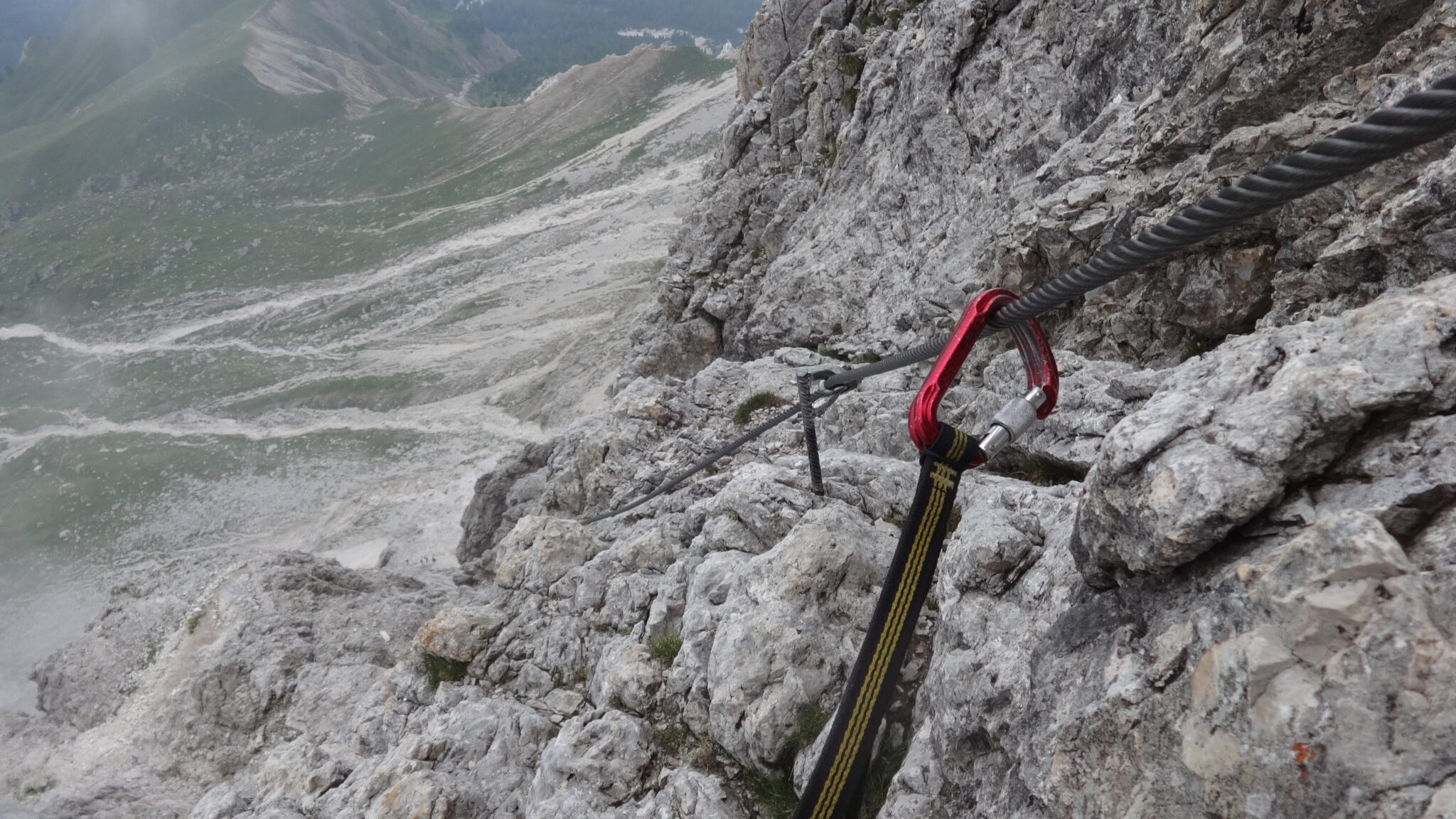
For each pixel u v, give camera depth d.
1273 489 3.04
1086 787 3.40
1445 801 2.22
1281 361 3.37
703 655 8.45
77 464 122.75
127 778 18.47
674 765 7.82
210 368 155.25
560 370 99.06
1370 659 2.44
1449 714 2.30
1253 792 2.65
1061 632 4.17
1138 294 11.24
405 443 101.81
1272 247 9.48
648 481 17.05
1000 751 4.76
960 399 12.62
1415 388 2.87
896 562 2.81
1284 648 2.64
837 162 25.36
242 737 18.38
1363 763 2.38
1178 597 3.36
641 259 148.50
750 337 23.88
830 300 21.88
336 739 11.75
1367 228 7.83
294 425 119.12
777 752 6.88
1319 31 9.64
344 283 196.12
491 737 9.54
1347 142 1.43
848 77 27.55
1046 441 8.87
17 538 105.12
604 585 11.59
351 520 77.25
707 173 35.06
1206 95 11.16
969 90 18.95
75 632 85.94
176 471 112.94
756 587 7.96
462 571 27.34
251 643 20.17
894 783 5.49
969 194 18.59
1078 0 15.97
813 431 8.91
